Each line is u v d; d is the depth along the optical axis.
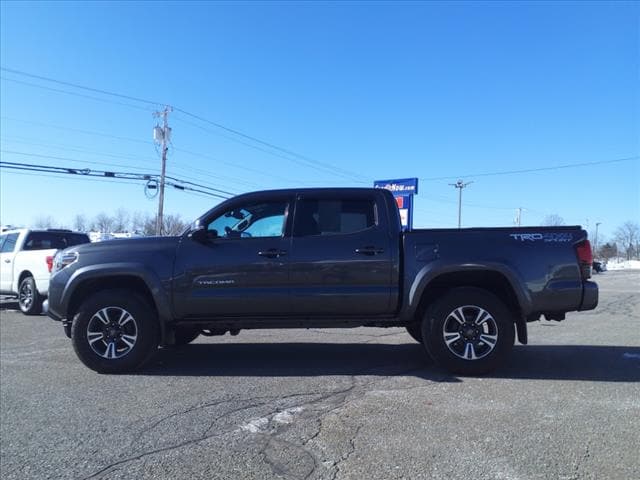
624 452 3.81
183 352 7.53
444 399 5.08
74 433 4.30
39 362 6.92
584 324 11.14
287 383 5.73
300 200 6.34
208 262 6.14
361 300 6.06
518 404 4.92
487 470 3.53
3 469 3.67
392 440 4.05
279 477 3.47
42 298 12.43
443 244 6.00
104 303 6.18
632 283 32.56
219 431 4.30
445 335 5.95
